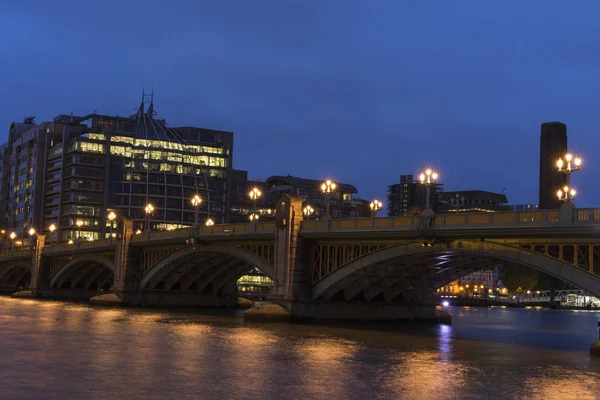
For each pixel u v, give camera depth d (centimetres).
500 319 12638
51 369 4622
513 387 4291
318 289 8519
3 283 19475
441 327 9169
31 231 16988
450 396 3975
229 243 9981
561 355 5991
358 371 4775
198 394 3869
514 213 6400
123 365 4834
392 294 9156
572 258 6272
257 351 5734
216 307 12738
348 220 8069
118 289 12450
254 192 10212
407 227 7281
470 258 7819
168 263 11538
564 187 6794
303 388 4100
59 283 16262
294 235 8656
